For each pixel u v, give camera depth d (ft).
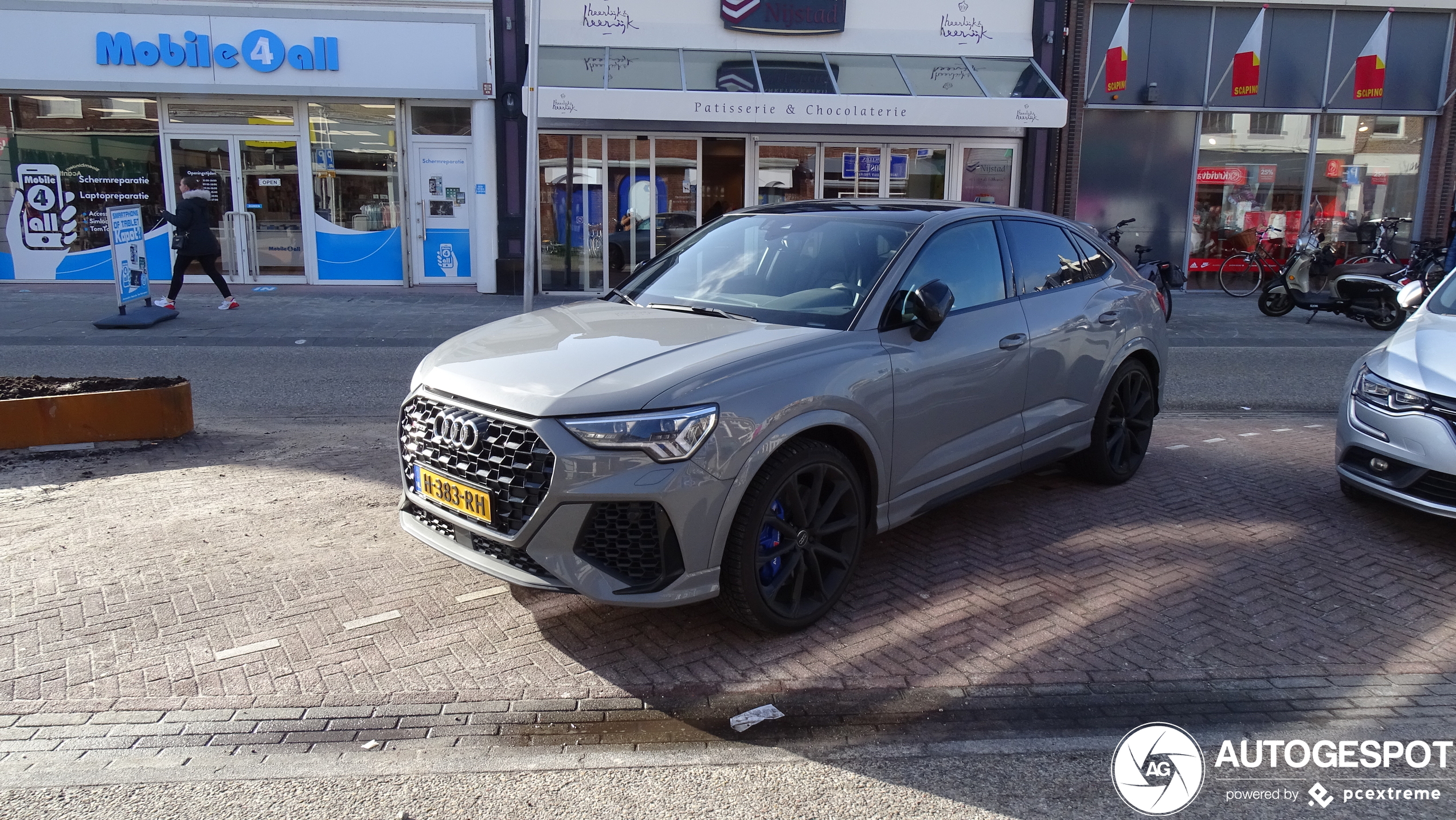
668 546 11.00
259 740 10.08
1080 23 54.24
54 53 49.47
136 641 12.11
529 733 10.30
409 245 53.88
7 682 11.10
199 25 49.78
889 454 13.38
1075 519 17.06
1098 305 17.75
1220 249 58.95
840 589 13.03
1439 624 12.98
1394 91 57.67
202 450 21.15
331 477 18.99
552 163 52.60
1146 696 11.13
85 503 17.29
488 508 11.32
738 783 9.52
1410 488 15.76
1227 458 21.44
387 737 10.18
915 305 13.17
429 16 50.31
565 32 51.52
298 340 37.50
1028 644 12.31
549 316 14.51
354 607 13.14
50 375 29.30
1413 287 20.12
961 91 50.80
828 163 54.03
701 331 12.92
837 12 52.42
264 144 52.34
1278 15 56.34
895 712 10.78
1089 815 9.07
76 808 9.00
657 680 11.40
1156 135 57.11
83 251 52.90
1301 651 12.19
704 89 48.98
